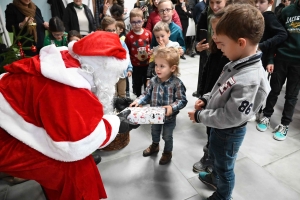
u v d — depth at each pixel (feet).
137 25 7.50
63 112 2.26
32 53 7.72
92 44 2.45
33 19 7.64
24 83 2.45
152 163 5.48
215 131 3.62
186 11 14.32
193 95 9.21
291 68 6.13
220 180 3.89
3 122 2.43
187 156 5.72
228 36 2.92
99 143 2.48
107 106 2.84
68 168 2.57
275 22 5.86
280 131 6.47
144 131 6.86
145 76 8.29
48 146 2.41
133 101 4.80
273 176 5.02
